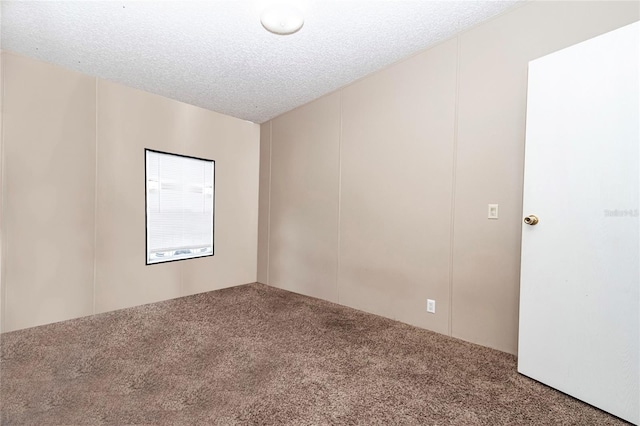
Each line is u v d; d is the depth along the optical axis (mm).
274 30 2178
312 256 3543
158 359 2072
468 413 1556
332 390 1736
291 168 3791
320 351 2207
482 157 2270
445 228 2471
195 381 1812
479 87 2281
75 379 1821
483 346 2283
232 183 4172
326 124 3385
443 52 2469
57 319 2721
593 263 1605
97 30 2195
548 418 1524
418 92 2625
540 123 1824
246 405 1592
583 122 1641
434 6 2082
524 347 1905
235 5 1986
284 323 2736
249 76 2965
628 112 1488
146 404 1591
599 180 1583
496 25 2197
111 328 2586
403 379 1855
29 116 2521
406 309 2729
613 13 1776
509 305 2156
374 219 2955
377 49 2568
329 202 3365
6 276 2445
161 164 3506
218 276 4051
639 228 1461
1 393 1669
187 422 1457
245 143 4238
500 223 2189
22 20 2061
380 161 2900
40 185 2588
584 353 1639
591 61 1611
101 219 2984
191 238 3820
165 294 3535
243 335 2473
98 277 2971
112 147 3049
